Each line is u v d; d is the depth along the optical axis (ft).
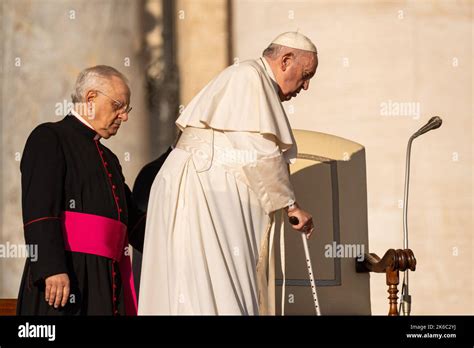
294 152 72.38
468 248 90.89
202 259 68.74
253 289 69.41
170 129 92.07
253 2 93.25
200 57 92.99
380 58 91.66
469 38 92.12
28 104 90.27
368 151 91.20
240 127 69.72
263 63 73.15
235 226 69.15
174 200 70.38
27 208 68.49
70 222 70.33
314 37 92.17
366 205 81.56
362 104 91.40
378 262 76.89
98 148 73.36
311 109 91.81
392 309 75.51
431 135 91.35
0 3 91.45
